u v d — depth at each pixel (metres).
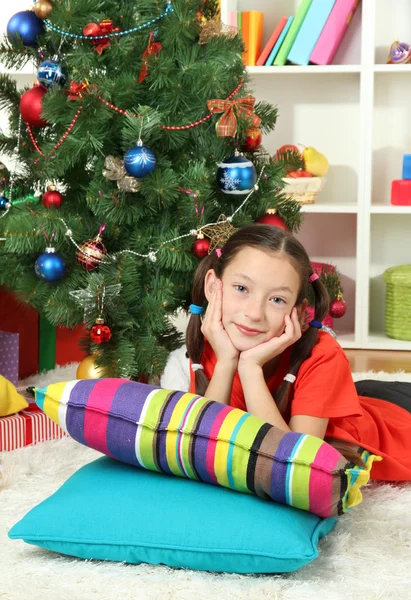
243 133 1.88
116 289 1.72
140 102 1.82
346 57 3.01
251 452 1.11
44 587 1.03
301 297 1.35
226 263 1.34
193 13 1.80
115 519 1.11
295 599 0.99
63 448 1.63
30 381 2.20
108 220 1.83
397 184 2.88
